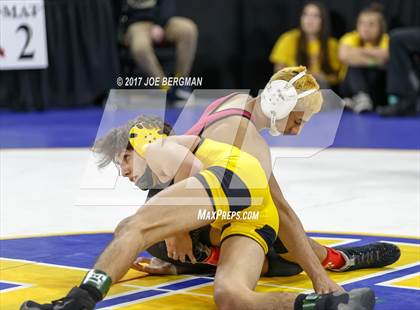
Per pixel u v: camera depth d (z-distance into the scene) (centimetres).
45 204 659
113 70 1308
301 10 1358
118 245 372
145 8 1273
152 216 383
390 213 625
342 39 1286
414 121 1178
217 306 382
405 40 1212
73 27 1295
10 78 1292
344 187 729
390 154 910
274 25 1423
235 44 1431
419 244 530
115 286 438
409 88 1221
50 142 995
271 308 366
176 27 1288
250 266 390
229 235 400
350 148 952
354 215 618
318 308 357
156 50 1292
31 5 1123
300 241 419
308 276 423
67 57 1305
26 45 1130
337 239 541
